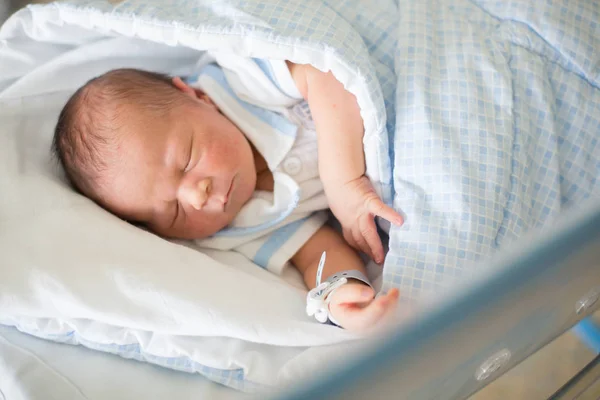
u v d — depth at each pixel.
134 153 0.90
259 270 0.93
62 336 0.87
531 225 0.81
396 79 0.88
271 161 0.96
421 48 0.86
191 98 0.96
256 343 0.81
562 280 0.60
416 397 0.60
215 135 0.93
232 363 0.78
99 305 0.81
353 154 0.85
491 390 1.14
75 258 0.84
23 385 0.81
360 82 0.79
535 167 0.83
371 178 0.86
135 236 0.88
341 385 0.45
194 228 0.95
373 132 0.82
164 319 0.81
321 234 0.97
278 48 0.79
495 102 0.83
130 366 0.85
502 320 0.56
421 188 0.80
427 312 0.47
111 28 0.85
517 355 0.78
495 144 0.80
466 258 0.76
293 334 0.77
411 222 0.79
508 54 0.87
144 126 0.90
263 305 0.82
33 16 0.92
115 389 0.81
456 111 0.82
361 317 0.73
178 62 1.11
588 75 0.87
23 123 1.02
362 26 0.92
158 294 0.81
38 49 1.00
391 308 0.71
